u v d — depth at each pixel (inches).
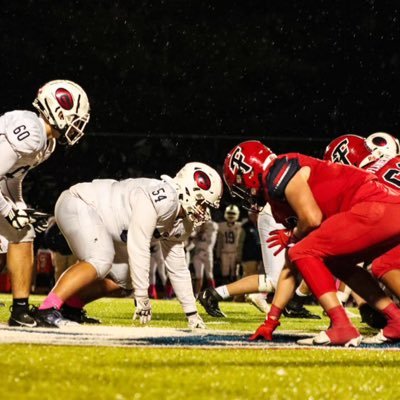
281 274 483.2
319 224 451.8
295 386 289.6
